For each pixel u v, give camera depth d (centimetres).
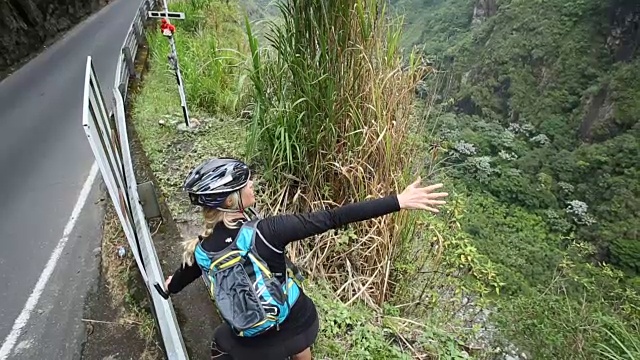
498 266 746
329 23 341
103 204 518
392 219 366
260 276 170
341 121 370
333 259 380
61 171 605
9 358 324
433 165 420
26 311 367
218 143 553
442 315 396
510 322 402
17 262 427
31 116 816
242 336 181
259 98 407
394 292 389
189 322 300
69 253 436
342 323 318
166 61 834
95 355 321
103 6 1909
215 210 177
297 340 190
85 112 194
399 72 368
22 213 509
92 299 373
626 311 511
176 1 1255
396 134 368
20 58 1194
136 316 345
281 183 416
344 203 384
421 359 318
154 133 588
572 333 372
